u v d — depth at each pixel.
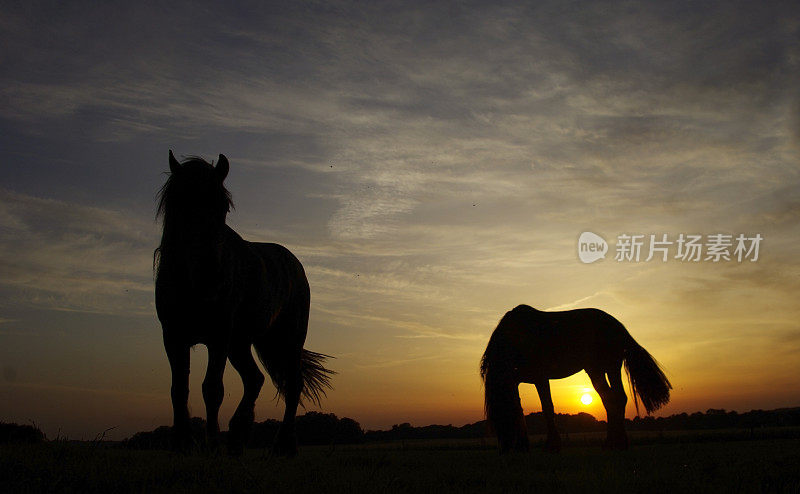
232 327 6.02
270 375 7.74
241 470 4.26
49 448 5.06
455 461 6.57
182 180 5.36
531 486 4.43
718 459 6.40
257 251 6.96
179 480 3.98
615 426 10.38
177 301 5.50
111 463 4.47
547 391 10.52
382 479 4.33
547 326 10.80
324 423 21.31
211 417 5.67
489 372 10.02
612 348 10.62
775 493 4.05
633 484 4.45
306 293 7.95
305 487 3.80
